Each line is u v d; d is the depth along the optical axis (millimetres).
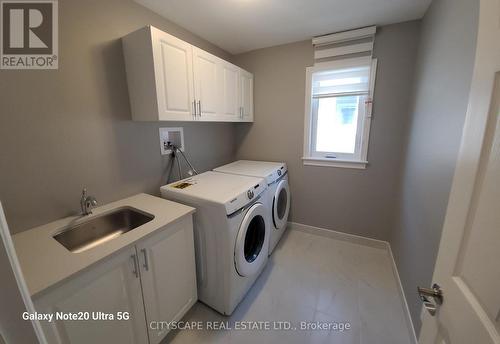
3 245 315
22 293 339
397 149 2088
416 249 1414
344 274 1965
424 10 1666
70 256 930
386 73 2002
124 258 1029
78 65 1288
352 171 2332
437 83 1292
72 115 1288
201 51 1712
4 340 328
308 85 2318
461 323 504
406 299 1553
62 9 1197
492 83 471
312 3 1586
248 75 2459
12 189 1102
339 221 2510
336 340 1379
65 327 854
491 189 453
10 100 1063
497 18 469
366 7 1643
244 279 1626
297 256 2230
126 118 1574
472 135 535
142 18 1601
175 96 1522
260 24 1906
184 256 1395
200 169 2352
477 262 482
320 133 2453
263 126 2674
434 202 1173
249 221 1551
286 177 2545
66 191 1301
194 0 1537
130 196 1660
